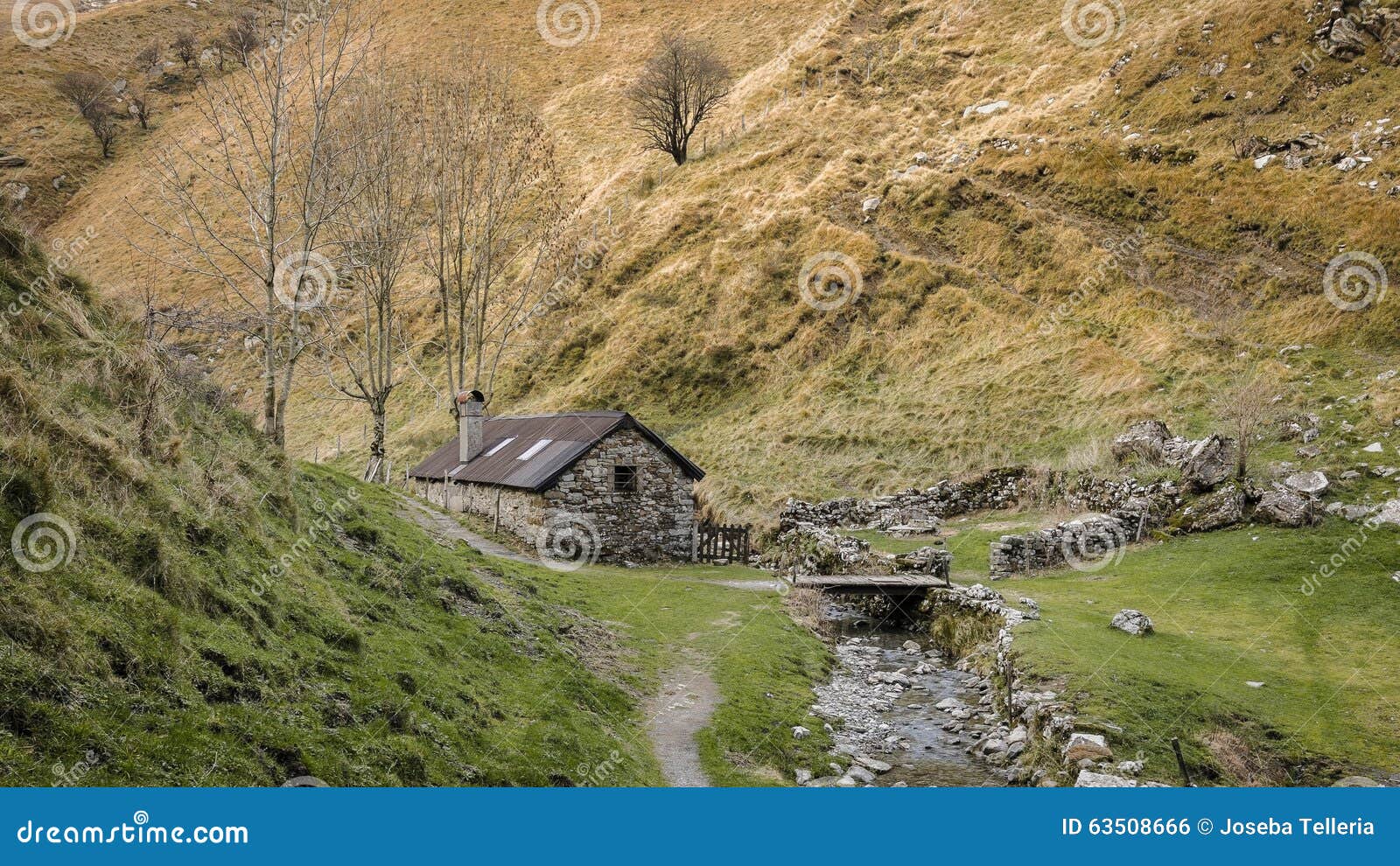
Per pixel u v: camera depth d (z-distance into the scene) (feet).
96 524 34.81
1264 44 197.16
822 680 68.44
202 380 66.54
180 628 33.78
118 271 192.85
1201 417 121.80
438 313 231.91
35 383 40.93
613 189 268.41
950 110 248.73
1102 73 224.33
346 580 52.75
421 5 420.36
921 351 169.27
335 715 36.14
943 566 95.35
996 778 50.78
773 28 387.96
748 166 246.68
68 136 336.49
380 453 142.92
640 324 200.44
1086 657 63.57
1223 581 86.22
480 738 41.55
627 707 55.11
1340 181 160.35
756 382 179.52
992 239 186.29
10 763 24.56
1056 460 126.41
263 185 99.30
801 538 114.62
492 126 205.77
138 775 26.73
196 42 403.34
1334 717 57.67
